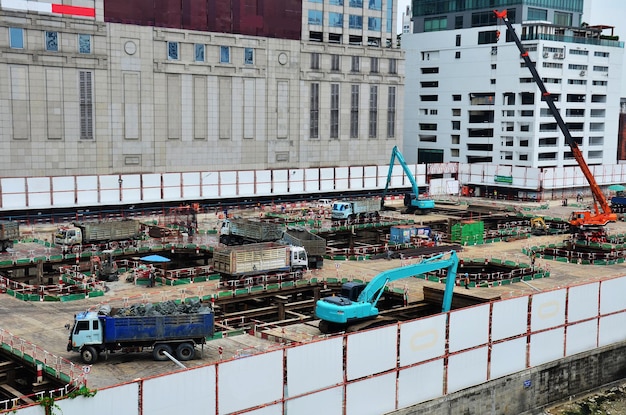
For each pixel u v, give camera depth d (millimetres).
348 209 102312
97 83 106938
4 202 96500
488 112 165500
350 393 43906
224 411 38875
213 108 118688
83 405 35000
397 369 46000
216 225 98375
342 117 135250
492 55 161750
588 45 162875
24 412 33781
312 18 130125
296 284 65812
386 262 77938
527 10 159500
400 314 59656
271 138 126188
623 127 183375
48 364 43062
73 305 57375
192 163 117625
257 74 122875
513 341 52438
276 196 121312
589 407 55469
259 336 50500
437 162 175000
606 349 58938
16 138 101125
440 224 106188
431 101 175000
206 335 44688
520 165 159500
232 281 64500
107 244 78062
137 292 62125
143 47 110250
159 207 108625
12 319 53125
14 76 100000
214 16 117812
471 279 71500
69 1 103312
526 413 53656
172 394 37156
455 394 49125
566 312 55781
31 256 72875
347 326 51500
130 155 111125
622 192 135000
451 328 48531
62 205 100250
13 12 98938
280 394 40938
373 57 138250
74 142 105875
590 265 77188
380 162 142000
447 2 171875
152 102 112188
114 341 43781
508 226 105438
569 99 163375
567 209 123625
